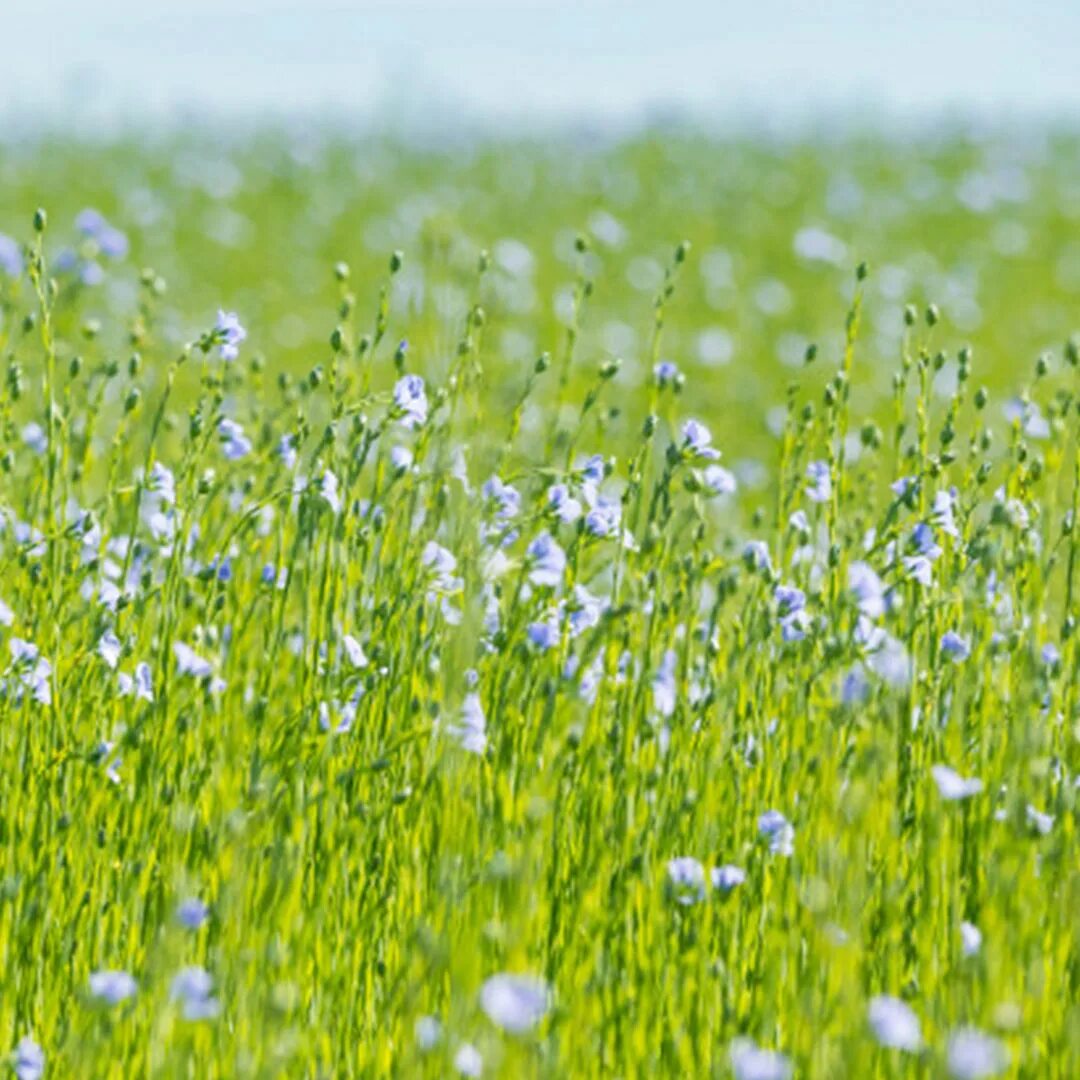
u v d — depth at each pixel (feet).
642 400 124.67
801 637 52.65
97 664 52.95
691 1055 44.24
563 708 51.57
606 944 46.03
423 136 312.71
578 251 65.51
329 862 46.09
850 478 63.05
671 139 303.07
